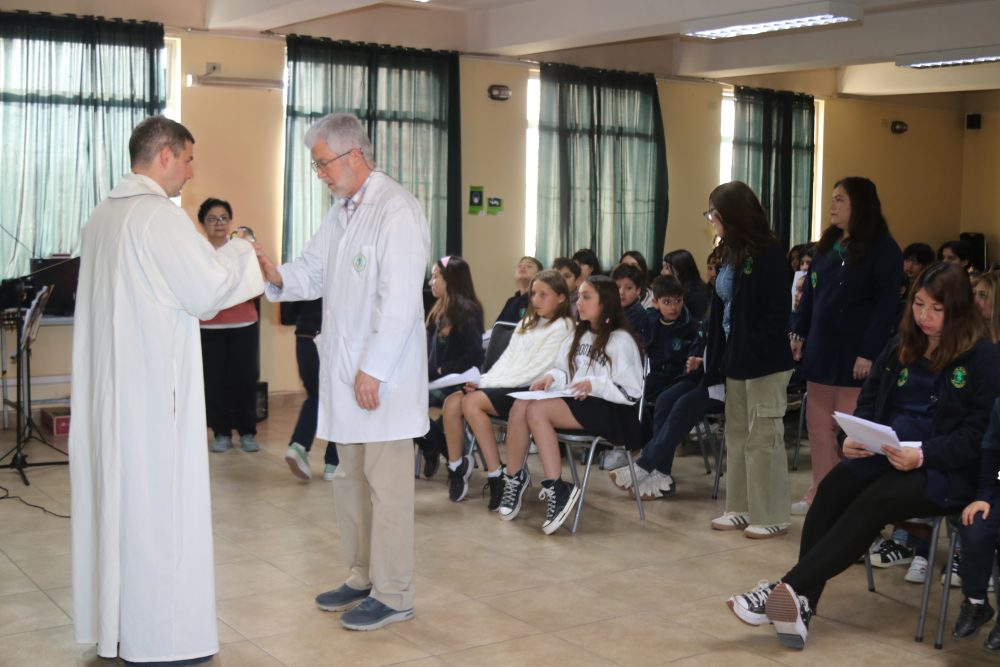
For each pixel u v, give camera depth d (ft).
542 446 14.57
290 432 21.77
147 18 23.13
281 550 13.60
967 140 39.96
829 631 11.25
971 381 10.65
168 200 9.62
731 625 11.30
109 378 9.36
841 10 20.44
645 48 30.48
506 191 28.55
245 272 9.86
